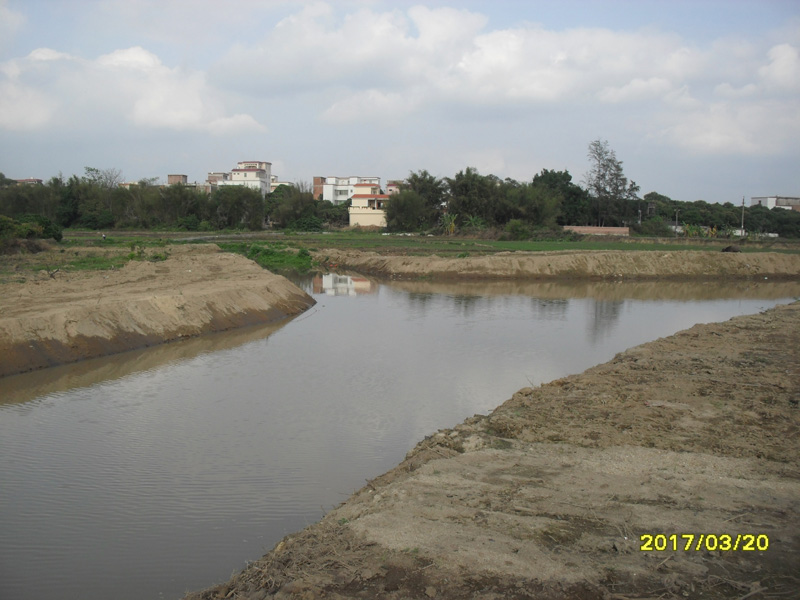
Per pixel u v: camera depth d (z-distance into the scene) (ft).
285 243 220.02
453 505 27.99
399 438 47.24
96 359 70.03
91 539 32.60
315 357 73.41
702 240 261.65
